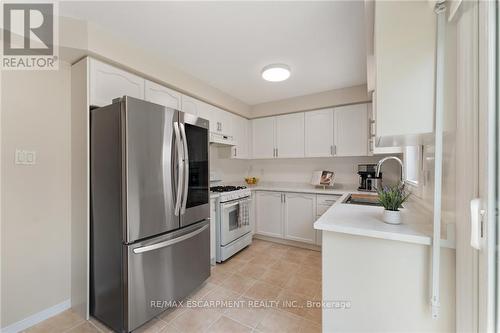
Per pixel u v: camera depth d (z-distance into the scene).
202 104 2.88
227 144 3.26
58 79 1.85
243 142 3.79
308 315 1.79
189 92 2.62
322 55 2.21
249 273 2.49
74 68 1.87
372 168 3.12
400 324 1.07
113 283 1.60
